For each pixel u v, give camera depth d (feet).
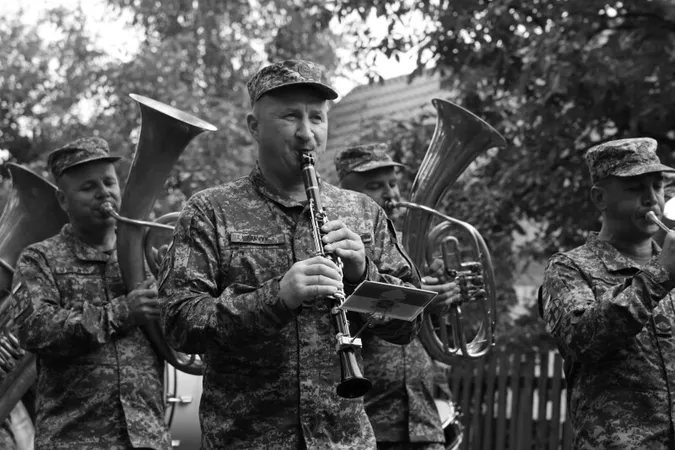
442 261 27.02
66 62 64.95
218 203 17.76
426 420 25.00
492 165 46.62
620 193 20.85
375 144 28.43
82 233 24.91
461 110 26.07
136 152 23.71
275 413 17.16
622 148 20.81
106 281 24.53
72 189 24.62
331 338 17.31
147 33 64.18
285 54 65.51
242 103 61.31
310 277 16.25
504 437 40.24
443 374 31.91
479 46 44.37
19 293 24.14
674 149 42.50
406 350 25.12
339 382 17.21
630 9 41.63
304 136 17.54
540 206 45.29
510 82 44.80
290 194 17.99
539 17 43.24
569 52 41.29
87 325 23.34
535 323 46.55
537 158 44.32
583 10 40.91
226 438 17.29
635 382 20.06
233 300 16.69
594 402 20.29
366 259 17.16
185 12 63.67
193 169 54.85
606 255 20.88
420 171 26.68
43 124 63.67
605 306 19.24
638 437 19.89
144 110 23.22
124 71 59.57
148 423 23.62
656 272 19.11
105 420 23.56
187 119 23.39
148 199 23.95
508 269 46.85
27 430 28.66
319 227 17.13
